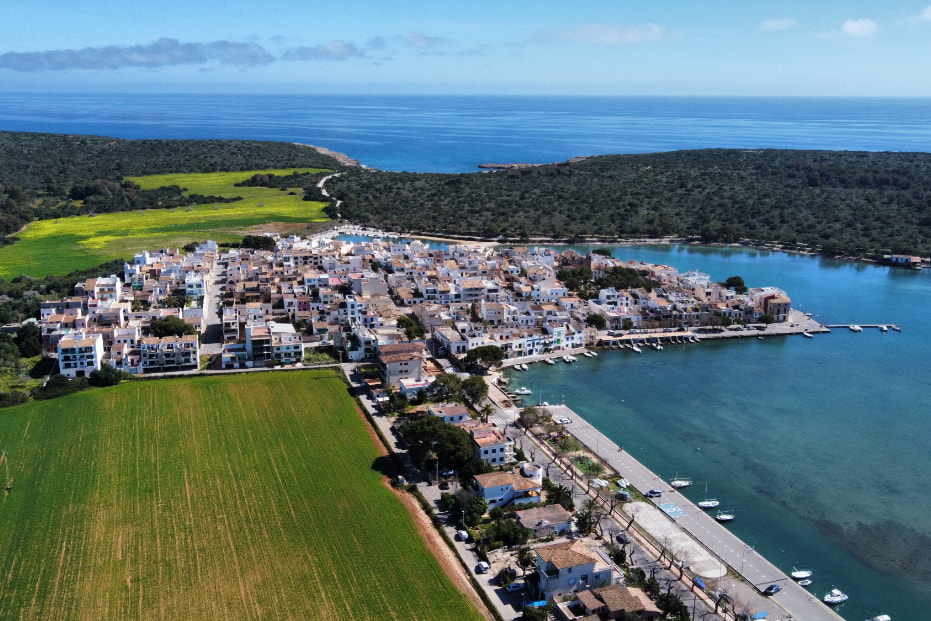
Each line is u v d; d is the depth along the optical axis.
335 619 133.12
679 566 150.88
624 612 131.00
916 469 198.25
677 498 179.62
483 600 139.62
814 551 160.88
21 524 160.50
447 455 186.00
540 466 187.00
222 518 164.25
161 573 145.12
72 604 135.88
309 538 157.25
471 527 163.88
